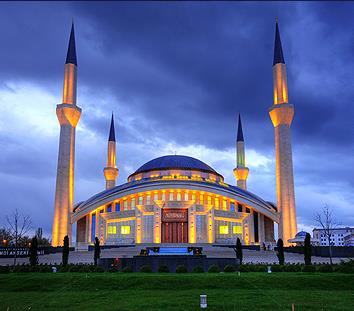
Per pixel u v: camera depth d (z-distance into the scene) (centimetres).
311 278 4022
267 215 9425
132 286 3809
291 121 9575
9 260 6594
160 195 9281
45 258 6819
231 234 9156
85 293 3538
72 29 10338
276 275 4231
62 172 9319
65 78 9912
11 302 3119
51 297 3341
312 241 7988
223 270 5103
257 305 2927
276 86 9806
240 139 12162
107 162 11619
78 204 10550
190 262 5109
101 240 9331
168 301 3089
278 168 9388
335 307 2848
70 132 9575
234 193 9438
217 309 2791
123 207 9506
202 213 8812
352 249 6744
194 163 10412
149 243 8025
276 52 10025
